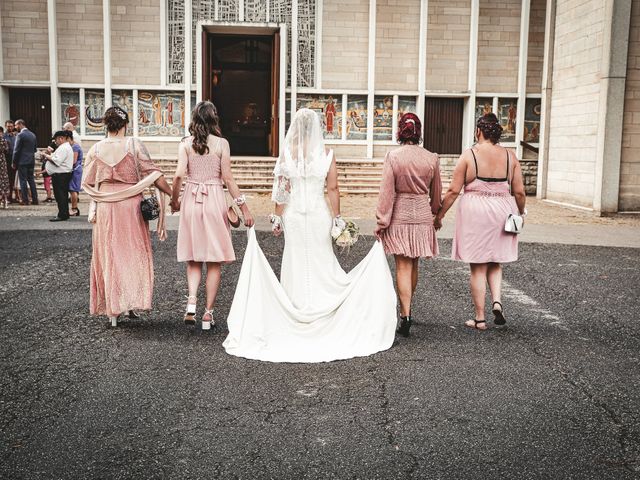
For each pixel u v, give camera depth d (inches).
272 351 252.8
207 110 279.4
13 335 274.1
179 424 189.9
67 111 973.8
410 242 271.3
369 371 234.5
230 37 1037.8
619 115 703.1
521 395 213.3
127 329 283.6
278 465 166.7
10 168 764.6
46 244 490.9
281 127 968.3
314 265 265.3
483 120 286.0
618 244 527.2
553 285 379.9
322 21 975.6
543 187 849.5
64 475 161.5
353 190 893.8
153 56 967.6
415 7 979.9
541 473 163.6
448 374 231.9
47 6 955.3
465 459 170.4
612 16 691.4
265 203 780.6
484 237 281.7
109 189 282.7
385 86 990.4
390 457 171.2
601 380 227.9
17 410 199.3
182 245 280.8
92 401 205.9
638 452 175.5
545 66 834.2
